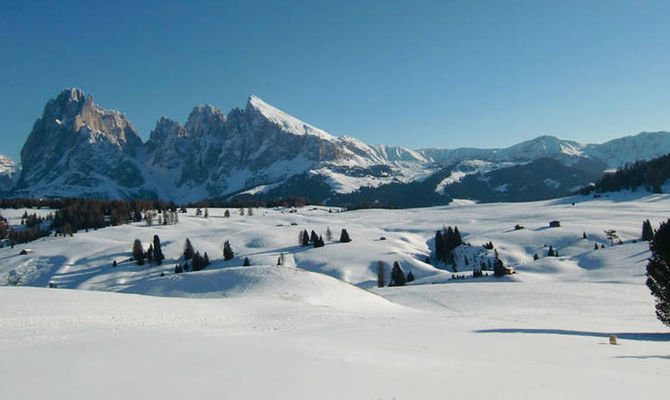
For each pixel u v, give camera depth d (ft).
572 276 297.12
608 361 50.47
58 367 42.65
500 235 513.04
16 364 44.39
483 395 33.58
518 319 117.39
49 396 33.42
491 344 65.36
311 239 537.24
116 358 47.03
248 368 42.14
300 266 440.45
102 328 77.87
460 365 45.52
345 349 56.13
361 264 429.79
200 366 43.01
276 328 87.97
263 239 592.19
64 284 438.81
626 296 181.06
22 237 639.76
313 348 56.24
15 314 90.02
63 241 591.78
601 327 98.43
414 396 33.19
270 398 32.50
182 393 33.78
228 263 459.73
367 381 37.40
